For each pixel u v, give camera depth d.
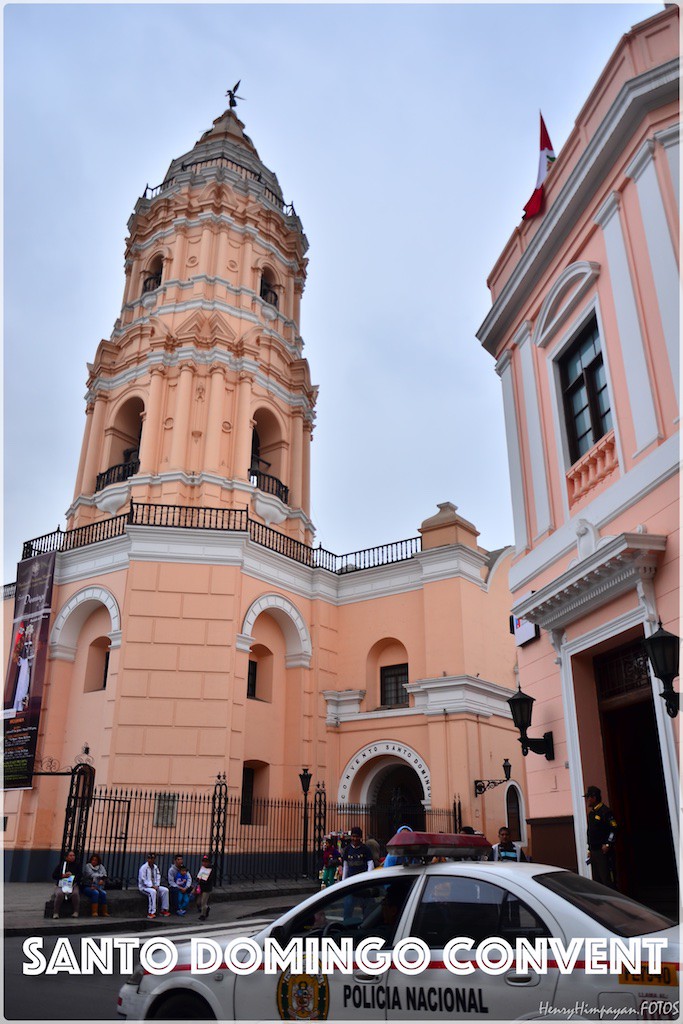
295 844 22.09
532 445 13.15
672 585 9.04
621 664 10.79
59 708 22.31
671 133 9.70
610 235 10.90
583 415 11.95
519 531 13.33
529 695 12.88
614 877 9.98
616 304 10.62
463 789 21.25
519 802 23.70
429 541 24.70
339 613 26.11
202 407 25.83
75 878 14.22
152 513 23.45
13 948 11.00
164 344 26.45
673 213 9.53
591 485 11.30
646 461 9.68
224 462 25.41
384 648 25.19
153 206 30.20
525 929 4.36
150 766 19.81
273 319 29.44
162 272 28.70
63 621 22.75
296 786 22.86
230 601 21.77
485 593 24.72
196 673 20.86
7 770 21.73
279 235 31.52
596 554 9.82
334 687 25.14
